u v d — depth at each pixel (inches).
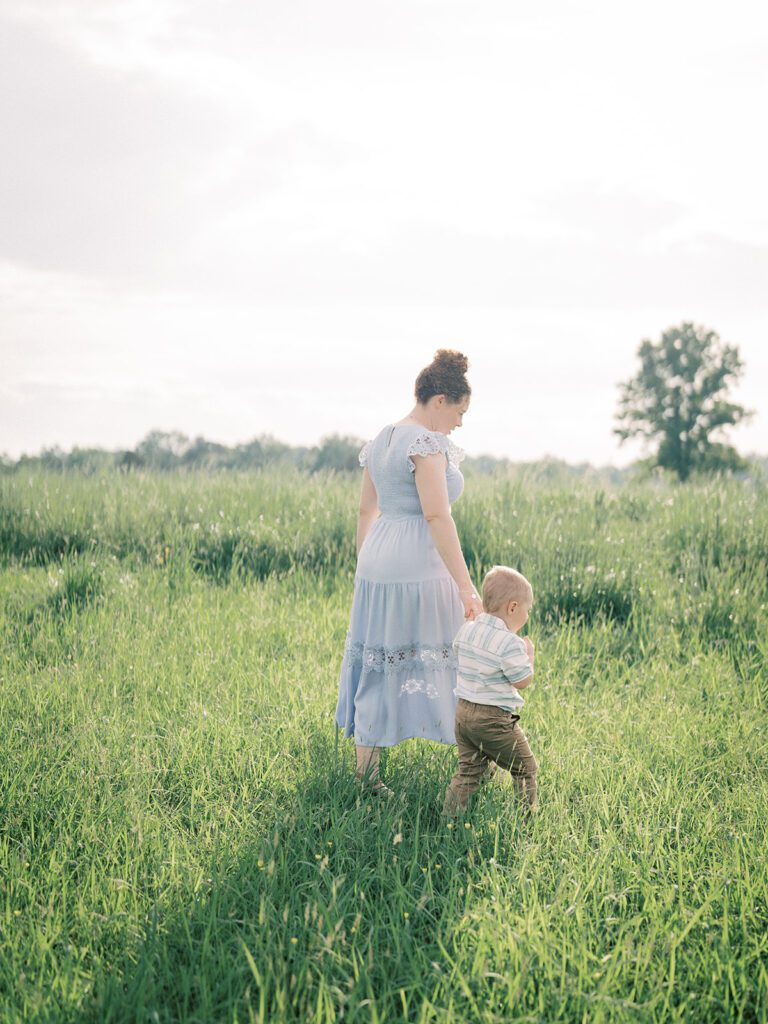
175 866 133.2
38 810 151.5
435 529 164.2
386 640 168.2
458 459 171.0
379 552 169.9
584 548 314.7
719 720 200.2
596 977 107.8
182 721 192.4
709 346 2362.2
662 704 209.5
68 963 110.1
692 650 249.0
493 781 165.3
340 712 178.2
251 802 157.5
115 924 120.0
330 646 242.1
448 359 166.7
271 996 108.7
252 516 374.9
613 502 414.9
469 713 153.9
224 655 234.7
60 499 401.4
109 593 287.0
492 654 152.1
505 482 438.3
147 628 257.4
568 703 207.6
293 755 177.3
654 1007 105.3
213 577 316.5
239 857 136.2
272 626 260.2
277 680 214.7
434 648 168.1
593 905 124.9
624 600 280.1
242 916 124.8
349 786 161.8
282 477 487.2
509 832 146.4
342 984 110.4
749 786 168.2
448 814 151.3
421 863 139.6
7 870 133.9
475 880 134.9
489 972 109.4
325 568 332.8
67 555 342.6
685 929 116.4
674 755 180.4
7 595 288.0
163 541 354.0
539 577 291.1
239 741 180.1
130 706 201.9
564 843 143.5
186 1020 103.7
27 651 238.2
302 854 136.6
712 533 332.2
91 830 143.4
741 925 121.5
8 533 361.7
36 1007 103.2
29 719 190.5
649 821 149.1
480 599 164.2
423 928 123.1
